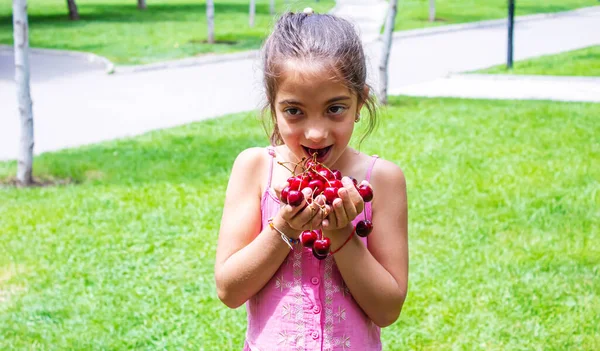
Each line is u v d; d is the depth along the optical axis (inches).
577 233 224.7
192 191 268.5
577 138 346.9
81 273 196.4
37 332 163.6
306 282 84.0
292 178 76.0
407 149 325.7
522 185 272.5
